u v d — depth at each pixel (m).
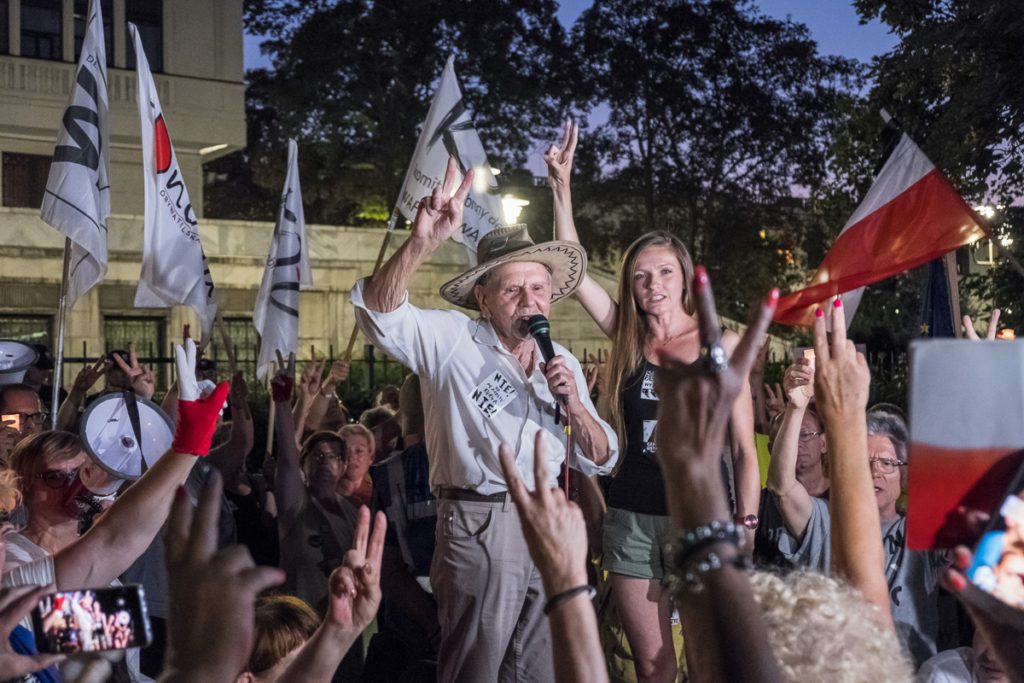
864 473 2.22
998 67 11.37
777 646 1.77
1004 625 1.72
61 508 3.36
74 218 6.26
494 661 3.95
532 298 4.17
